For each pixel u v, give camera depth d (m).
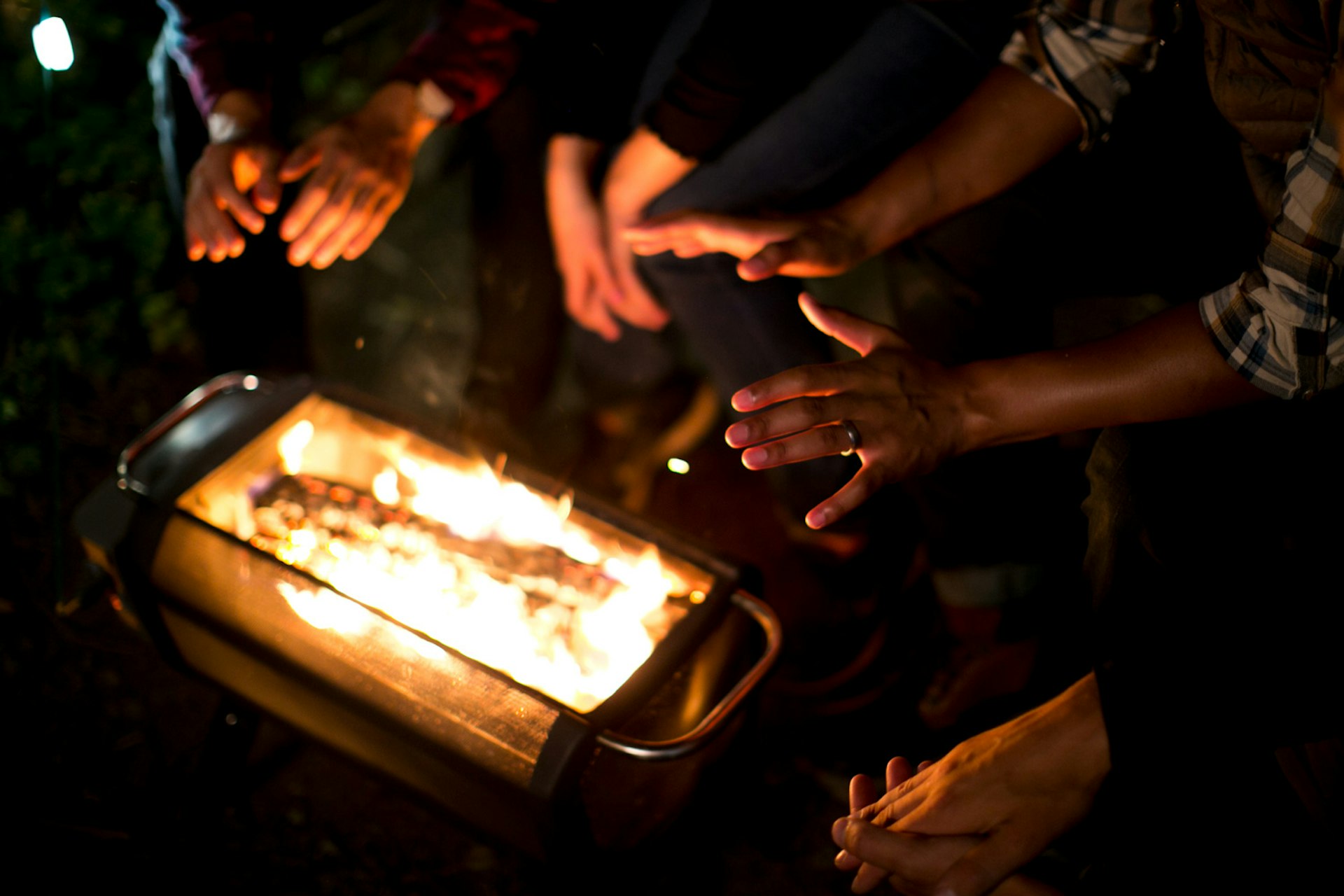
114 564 1.40
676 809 1.40
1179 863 1.25
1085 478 1.84
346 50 2.63
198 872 1.66
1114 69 1.43
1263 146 1.20
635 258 1.96
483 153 2.02
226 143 1.65
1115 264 1.67
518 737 1.21
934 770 1.21
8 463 2.22
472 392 2.19
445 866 1.75
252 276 2.20
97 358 2.41
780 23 1.51
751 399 1.16
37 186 2.54
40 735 1.84
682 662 1.29
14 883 1.63
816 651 2.02
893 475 1.17
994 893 1.14
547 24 1.70
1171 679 1.21
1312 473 1.26
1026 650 1.85
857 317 1.28
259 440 1.48
